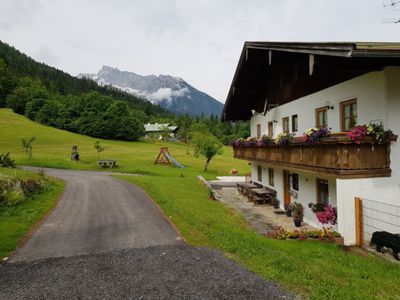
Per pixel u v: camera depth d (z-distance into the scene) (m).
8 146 46.75
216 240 8.45
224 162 49.06
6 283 6.09
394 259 7.88
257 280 5.92
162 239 8.73
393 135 8.77
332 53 8.16
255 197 17.55
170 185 19.72
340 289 5.55
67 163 32.91
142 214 11.81
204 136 37.97
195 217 11.16
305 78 13.44
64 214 11.95
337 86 11.02
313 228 12.47
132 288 5.77
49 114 84.38
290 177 15.34
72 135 66.94
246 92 19.08
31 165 31.20
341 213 8.90
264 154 15.88
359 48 7.52
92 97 86.81
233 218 13.03
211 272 6.34
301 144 11.12
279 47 10.92
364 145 8.82
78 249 8.05
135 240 8.70
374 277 6.41
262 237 9.52
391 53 7.61
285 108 15.57
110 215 11.73
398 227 9.16
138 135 86.44
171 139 101.12
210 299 5.29
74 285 5.94
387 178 9.02
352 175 8.79
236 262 6.84
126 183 20.34
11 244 8.33
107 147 55.72
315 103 12.56
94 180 22.00
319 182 12.54
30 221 10.66
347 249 8.62
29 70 145.12
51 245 8.40
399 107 8.93
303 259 7.28
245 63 16.12
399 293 5.70
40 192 15.51
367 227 8.91
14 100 91.75
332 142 8.98
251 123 22.47
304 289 5.56
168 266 6.73
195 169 37.91
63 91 139.75
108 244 8.41
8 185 13.13
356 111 10.17
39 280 6.19
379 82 9.04
